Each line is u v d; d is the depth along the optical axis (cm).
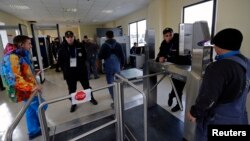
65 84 461
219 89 99
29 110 191
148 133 203
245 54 297
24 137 208
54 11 684
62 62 265
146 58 268
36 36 452
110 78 287
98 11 718
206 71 109
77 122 236
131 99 313
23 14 734
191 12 452
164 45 260
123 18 916
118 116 174
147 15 637
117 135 182
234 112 105
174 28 509
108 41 279
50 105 302
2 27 336
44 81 501
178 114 248
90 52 495
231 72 97
